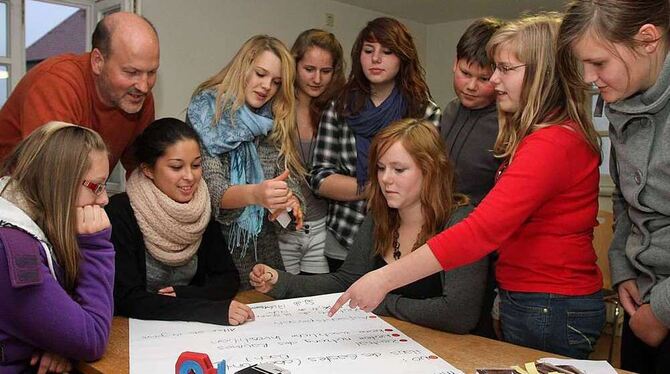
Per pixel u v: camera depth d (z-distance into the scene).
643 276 1.26
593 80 1.10
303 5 4.10
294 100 2.01
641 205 1.19
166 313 1.29
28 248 1.04
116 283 1.35
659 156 1.12
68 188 1.13
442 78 5.09
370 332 1.22
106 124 1.67
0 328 1.05
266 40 1.84
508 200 1.09
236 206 1.64
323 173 1.97
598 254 2.64
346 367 1.03
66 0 3.25
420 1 4.30
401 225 1.52
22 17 3.08
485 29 1.76
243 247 1.73
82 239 1.16
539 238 1.21
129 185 1.50
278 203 1.54
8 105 1.66
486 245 1.09
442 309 1.27
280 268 1.86
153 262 1.49
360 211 2.00
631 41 1.03
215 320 1.26
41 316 1.04
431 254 1.10
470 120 1.86
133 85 1.54
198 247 1.56
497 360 1.09
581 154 1.17
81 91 1.58
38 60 3.20
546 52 1.19
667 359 1.20
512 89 1.24
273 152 1.87
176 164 1.43
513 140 1.23
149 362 1.05
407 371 1.01
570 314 1.20
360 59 1.96
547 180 1.11
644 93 1.10
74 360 1.11
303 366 1.03
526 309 1.23
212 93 1.80
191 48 3.47
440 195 1.44
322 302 1.42
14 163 1.16
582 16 1.06
